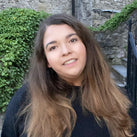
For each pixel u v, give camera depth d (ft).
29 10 13.09
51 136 2.87
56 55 2.83
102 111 3.14
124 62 13.99
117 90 3.59
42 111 3.01
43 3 19.85
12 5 18.86
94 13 20.12
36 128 2.93
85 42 3.23
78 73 2.98
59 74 3.14
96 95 3.24
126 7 14.46
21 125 3.16
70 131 2.94
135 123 3.47
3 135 3.45
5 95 9.54
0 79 9.27
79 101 3.21
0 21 12.06
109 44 14.64
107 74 3.51
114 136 3.11
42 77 3.19
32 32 12.09
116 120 3.17
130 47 8.73
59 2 20.42
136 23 12.26
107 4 20.56
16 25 11.79
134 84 7.63
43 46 3.05
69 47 2.84
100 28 15.58
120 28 14.48
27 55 11.50
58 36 2.83
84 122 3.07
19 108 3.19
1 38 10.68
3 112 9.38
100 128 3.07
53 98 3.10
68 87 3.29
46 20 3.05
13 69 9.95
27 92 3.33
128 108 3.50
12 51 10.19
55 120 2.93
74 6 20.52
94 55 3.44
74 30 2.98
